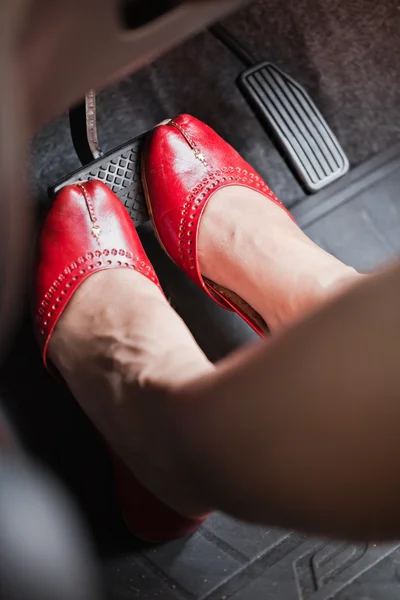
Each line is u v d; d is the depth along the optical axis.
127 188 1.16
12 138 0.27
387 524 0.49
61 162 1.22
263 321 1.09
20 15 0.26
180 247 1.12
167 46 0.38
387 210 1.29
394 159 1.32
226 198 1.13
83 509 1.02
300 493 0.52
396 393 0.42
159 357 0.87
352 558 1.01
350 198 1.29
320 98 1.35
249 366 0.52
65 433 1.07
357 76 1.37
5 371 1.08
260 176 1.28
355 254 1.26
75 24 0.30
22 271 0.34
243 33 1.36
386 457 0.45
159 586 0.98
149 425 0.75
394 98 1.37
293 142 1.29
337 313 0.44
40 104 0.32
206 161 1.16
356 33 1.40
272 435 0.51
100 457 1.06
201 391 0.61
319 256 1.04
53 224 1.07
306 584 0.99
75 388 0.97
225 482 0.59
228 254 1.08
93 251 1.06
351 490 0.48
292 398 0.47
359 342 0.42
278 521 0.57
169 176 1.13
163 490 0.81
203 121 1.31
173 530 0.94
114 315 0.98
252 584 0.99
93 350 0.95
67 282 1.03
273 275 1.04
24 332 1.11
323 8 1.40
